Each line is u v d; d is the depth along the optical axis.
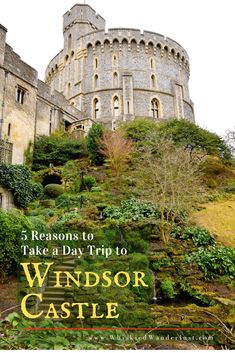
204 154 18.91
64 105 27.52
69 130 27.28
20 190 14.73
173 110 34.69
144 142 18.11
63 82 37.81
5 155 17.78
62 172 18.23
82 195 14.93
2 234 8.00
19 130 20.23
